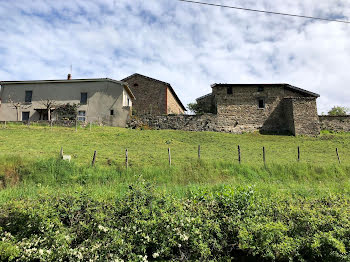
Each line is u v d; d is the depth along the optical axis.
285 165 12.01
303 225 5.48
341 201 6.61
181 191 8.21
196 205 6.16
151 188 6.67
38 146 15.28
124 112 26.11
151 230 5.33
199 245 5.10
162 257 5.31
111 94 26.53
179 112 39.12
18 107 26.47
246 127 27.12
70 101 26.55
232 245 5.48
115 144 17.84
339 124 26.30
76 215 5.68
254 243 5.16
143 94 30.27
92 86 26.77
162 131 24.27
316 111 25.22
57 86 26.92
